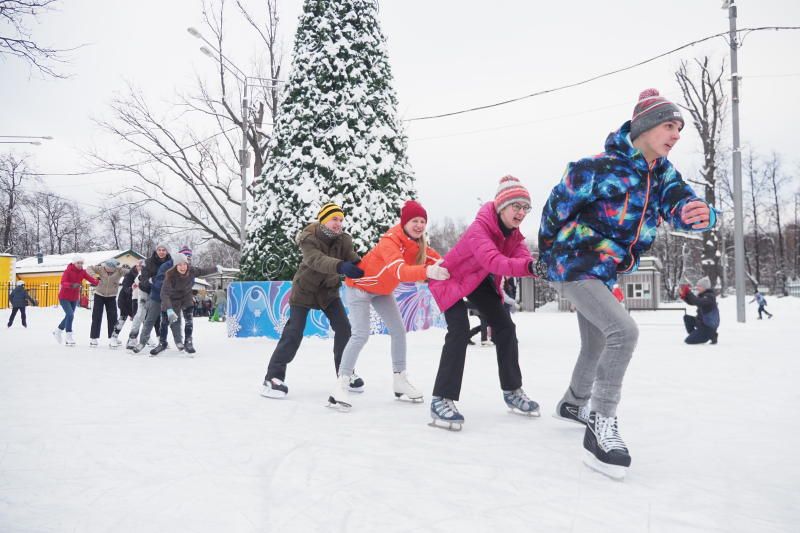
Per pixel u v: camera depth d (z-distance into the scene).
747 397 4.55
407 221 4.23
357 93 11.15
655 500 2.28
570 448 3.08
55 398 4.62
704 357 7.37
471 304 4.04
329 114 11.05
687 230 2.91
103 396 4.72
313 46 11.30
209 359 7.51
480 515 2.11
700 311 9.33
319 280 4.75
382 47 11.70
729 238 43.44
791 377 5.61
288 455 2.94
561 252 2.95
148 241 61.38
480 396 4.72
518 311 30.45
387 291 4.28
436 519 2.07
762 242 50.28
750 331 12.59
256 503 2.24
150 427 3.59
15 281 32.09
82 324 17.69
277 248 10.89
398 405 4.38
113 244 62.00
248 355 7.99
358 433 3.43
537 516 2.10
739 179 16.91
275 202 11.12
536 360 7.05
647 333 12.56
